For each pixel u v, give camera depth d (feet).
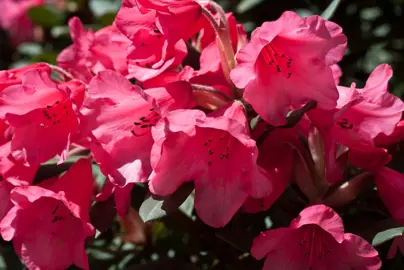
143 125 1.72
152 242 2.19
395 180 1.77
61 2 3.06
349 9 2.72
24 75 1.72
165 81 1.78
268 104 1.64
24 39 3.67
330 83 1.64
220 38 1.76
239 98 1.77
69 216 1.80
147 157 1.71
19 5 3.56
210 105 1.73
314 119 1.69
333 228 1.64
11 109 1.74
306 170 1.80
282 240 1.72
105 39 1.90
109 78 1.66
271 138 1.75
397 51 2.91
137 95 1.67
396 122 1.75
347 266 1.72
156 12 1.70
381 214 1.86
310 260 1.75
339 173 1.73
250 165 1.62
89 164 1.81
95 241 2.17
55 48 2.95
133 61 1.77
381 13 2.83
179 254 2.16
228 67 1.76
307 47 1.65
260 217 1.90
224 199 1.66
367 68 3.03
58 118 1.78
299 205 1.85
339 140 1.75
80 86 1.77
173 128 1.60
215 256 1.99
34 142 1.76
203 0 1.77
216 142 1.70
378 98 1.75
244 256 1.88
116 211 1.81
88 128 1.69
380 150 1.76
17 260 2.11
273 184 1.75
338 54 1.63
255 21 2.70
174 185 1.66
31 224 1.80
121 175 1.70
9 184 1.81
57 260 1.79
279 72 1.67
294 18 1.60
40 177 1.82
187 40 1.89
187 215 1.99
